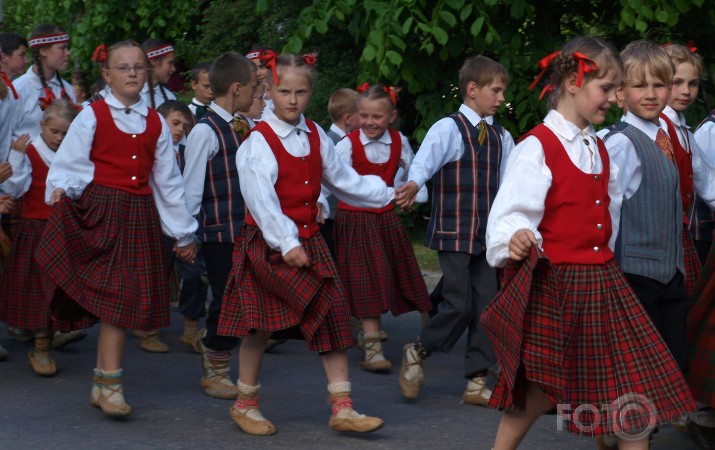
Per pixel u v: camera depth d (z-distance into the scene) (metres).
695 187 8.95
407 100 21.16
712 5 17.50
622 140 7.66
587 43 6.65
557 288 6.40
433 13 16.06
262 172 7.98
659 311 7.75
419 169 9.51
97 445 8.20
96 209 8.95
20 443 8.23
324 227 11.96
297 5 21.67
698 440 8.02
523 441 8.35
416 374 9.64
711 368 7.53
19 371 10.95
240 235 8.38
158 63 14.43
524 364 6.44
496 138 9.97
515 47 17.27
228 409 9.41
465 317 9.52
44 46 13.08
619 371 6.54
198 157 9.84
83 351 12.09
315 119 21.41
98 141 8.99
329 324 8.20
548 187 6.59
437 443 8.31
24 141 10.62
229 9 24.19
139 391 10.14
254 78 10.09
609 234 6.79
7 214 12.07
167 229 9.27
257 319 8.09
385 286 11.07
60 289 9.04
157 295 9.22
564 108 6.76
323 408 9.45
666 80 7.79
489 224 6.60
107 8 23.80
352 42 21.44
